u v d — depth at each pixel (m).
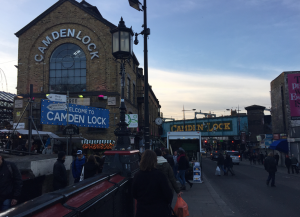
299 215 6.99
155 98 44.34
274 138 32.50
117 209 4.02
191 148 16.81
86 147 18.11
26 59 20.20
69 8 20.36
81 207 2.54
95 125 15.05
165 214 3.21
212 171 21.28
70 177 7.41
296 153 26.31
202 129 52.81
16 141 18.39
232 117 49.22
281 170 23.78
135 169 5.56
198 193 10.20
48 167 5.73
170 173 4.60
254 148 42.44
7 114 26.83
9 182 4.07
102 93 19.27
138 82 28.12
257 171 21.48
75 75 19.94
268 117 49.59
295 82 28.78
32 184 5.22
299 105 28.31
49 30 20.39
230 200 9.05
